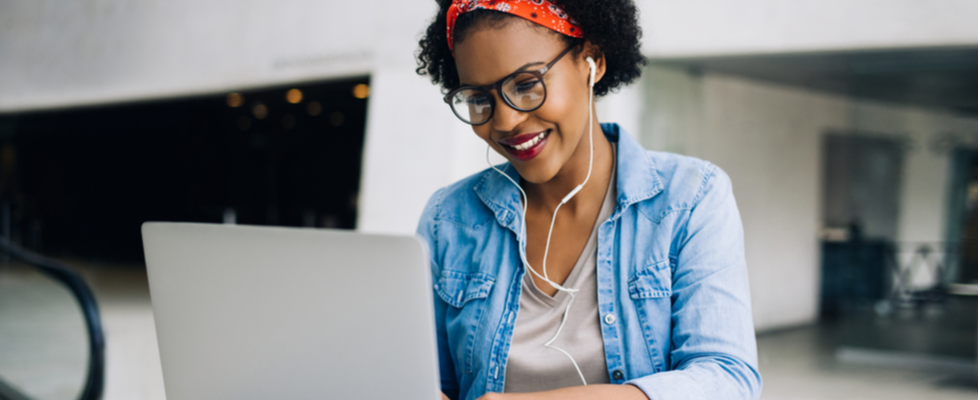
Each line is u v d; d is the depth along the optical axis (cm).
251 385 76
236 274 74
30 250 1163
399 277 64
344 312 68
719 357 79
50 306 577
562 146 86
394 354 67
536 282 95
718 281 84
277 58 563
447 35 91
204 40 614
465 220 102
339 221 1014
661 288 88
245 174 1066
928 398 390
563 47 84
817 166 558
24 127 1014
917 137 526
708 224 87
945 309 532
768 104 508
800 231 562
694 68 446
